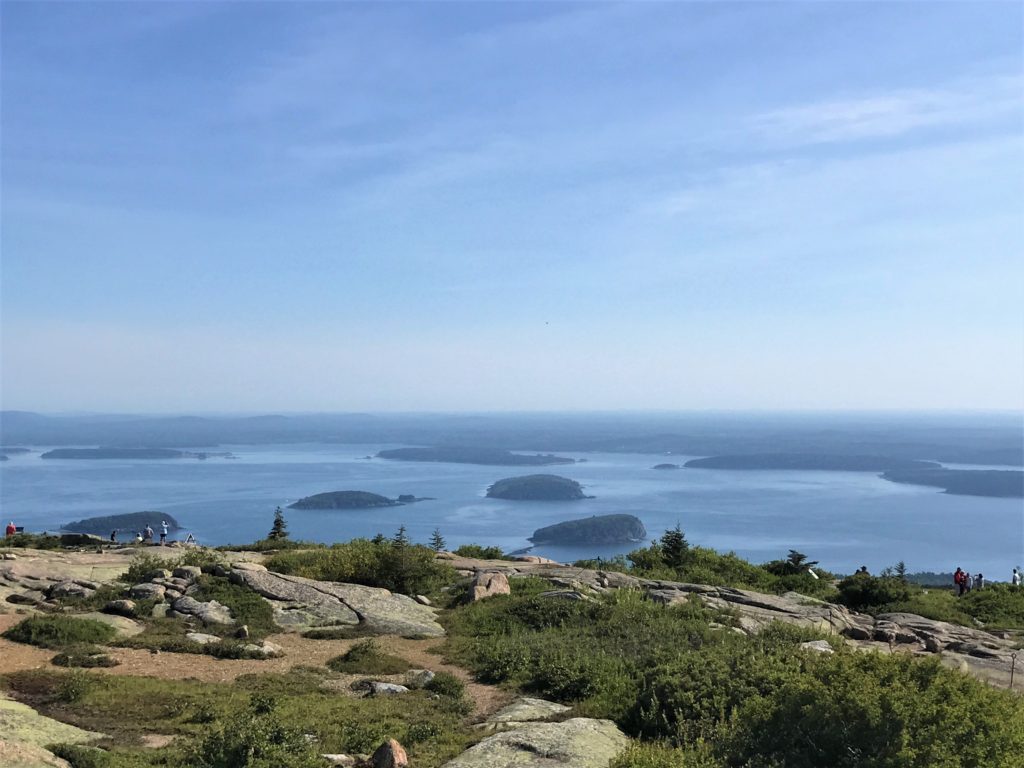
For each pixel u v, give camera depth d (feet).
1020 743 38.37
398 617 86.07
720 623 87.35
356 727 48.93
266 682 60.75
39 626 70.03
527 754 44.19
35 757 39.34
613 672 63.00
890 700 41.09
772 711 44.11
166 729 48.55
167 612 81.61
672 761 40.47
